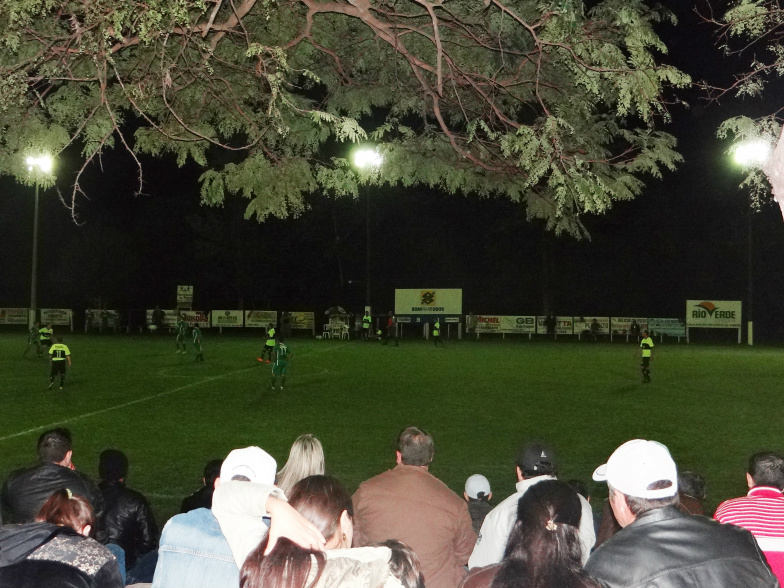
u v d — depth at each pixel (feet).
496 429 48.24
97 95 22.30
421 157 23.79
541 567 8.34
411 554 8.41
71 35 19.35
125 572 17.75
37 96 21.13
